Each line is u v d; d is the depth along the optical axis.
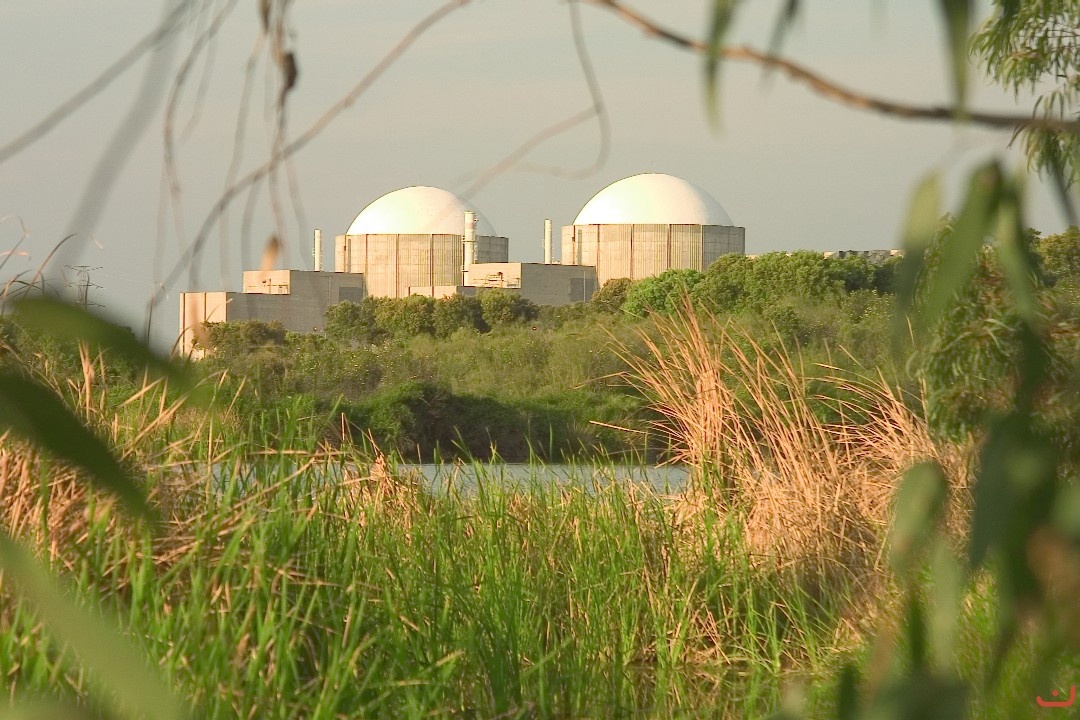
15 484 12.20
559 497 19.91
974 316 9.27
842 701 3.49
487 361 83.69
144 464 12.80
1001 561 3.47
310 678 12.90
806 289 97.69
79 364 13.64
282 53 2.68
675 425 23.19
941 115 2.55
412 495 17.25
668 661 16.39
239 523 13.14
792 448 21.09
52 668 9.99
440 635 14.09
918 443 19.70
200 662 10.77
